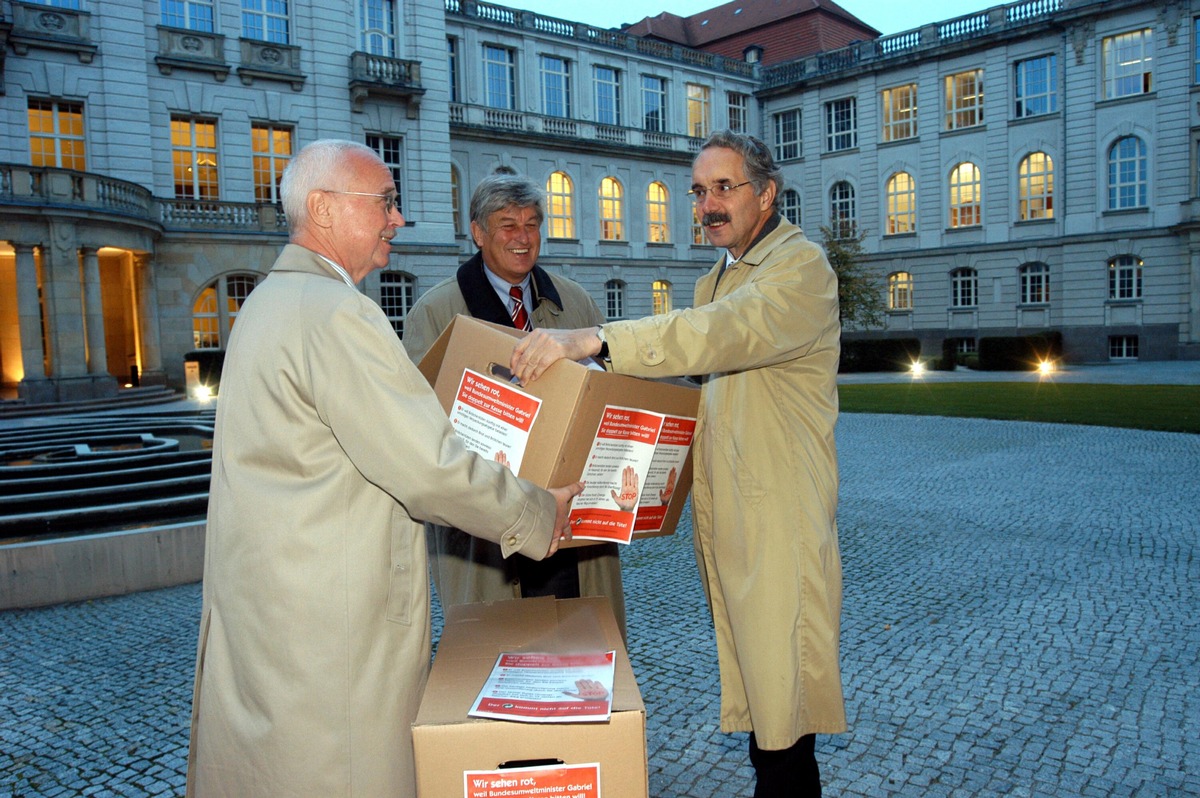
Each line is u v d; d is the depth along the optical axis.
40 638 5.45
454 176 32.94
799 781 2.48
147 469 8.76
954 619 5.40
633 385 2.43
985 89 36.16
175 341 24.89
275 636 1.91
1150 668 4.48
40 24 22.67
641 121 39.03
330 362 1.90
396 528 2.03
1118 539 7.34
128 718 4.23
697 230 40.81
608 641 2.17
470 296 3.45
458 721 1.78
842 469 11.38
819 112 41.38
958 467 11.19
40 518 6.85
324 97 27.45
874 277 36.88
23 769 3.71
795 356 2.47
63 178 21.00
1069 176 34.19
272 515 1.93
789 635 2.41
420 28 29.41
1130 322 33.12
